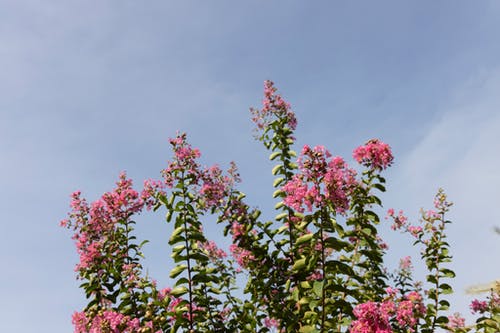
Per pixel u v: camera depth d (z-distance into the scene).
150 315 2.79
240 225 2.91
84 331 2.86
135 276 2.96
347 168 2.78
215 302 2.90
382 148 2.88
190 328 2.80
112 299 2.98
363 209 2.92
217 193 2.91
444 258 3.05
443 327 2.99
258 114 3.14
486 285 2.94
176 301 2.96
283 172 3.02
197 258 2.79
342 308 2.66
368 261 3.03
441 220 3.10
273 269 2.90
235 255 3.09
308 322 2.75
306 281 2.80
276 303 2.87
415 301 2.97
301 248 2.87
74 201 3.12
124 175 3.12
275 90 3.14
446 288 3.02
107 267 3.01
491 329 2.98
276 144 3.06
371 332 2.61
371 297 2.94
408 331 2.93
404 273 3.25
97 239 3.09
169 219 2.83
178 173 2.86
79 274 3.03
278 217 2.96
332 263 2.65
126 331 2.68
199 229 2.90
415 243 3.12
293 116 3.12
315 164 2.62
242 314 2.97
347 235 2.74
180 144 2.88
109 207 3.06
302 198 2.60
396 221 3.17
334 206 2.60
